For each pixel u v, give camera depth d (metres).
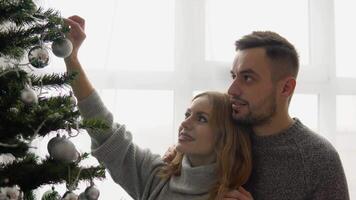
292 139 0.91
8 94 0.61
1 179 0.59
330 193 0.86
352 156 1.36
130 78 1.26
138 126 1.26
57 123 0.64
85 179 0.69
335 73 1.35
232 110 0.93
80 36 0.87
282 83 0.91
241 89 0.89
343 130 1.36
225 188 0.88
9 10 0.61
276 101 0.90
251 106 0.89
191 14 1.29
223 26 1.30
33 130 0.63
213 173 0.91
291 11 1.35
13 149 0.63
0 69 0.64
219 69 1.28
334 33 1.36
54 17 0.67
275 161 0.91
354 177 1.35
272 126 0.92
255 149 0.94
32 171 0.62
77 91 0.90
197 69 1.29
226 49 1.29
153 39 1.28
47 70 1.18
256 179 0.92
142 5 1.28
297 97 1.34
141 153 1.02
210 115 0.92
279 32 1.34
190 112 0.94
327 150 0.90
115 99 1.23
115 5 1.24
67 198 0.64
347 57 1.38
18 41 0.65
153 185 0.98
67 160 0.64
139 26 1.27
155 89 1.27
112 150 0.94
